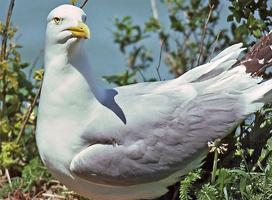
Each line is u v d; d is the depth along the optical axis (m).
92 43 14.00
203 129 7.45
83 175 7.40
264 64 7.71
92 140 7.39
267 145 7.94
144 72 10.89
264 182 7.70
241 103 7.52
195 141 7.45
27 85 9.25
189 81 7.69
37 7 14.98
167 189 7.63
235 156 7.92
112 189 7.52
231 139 7.88
